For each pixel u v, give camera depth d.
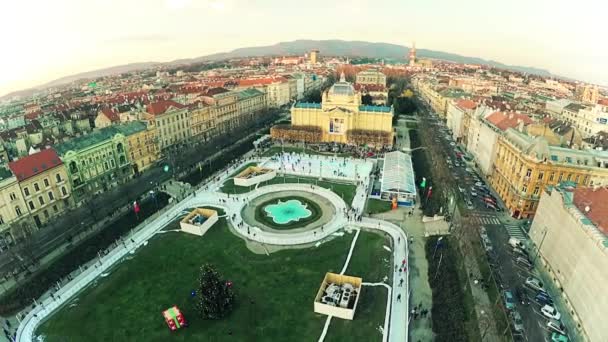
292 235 108.12
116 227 110.06
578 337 69.38
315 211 123.19
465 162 173.25
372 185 145.75
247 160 174.25
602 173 104.69
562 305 77.81
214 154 182.62
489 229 109.81
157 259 96.56
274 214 121.44
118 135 145.25
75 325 74.56
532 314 76.38
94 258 97.62
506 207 124.56
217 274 75.88
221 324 74.19
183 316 76.31
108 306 79.75
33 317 76.62
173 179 150.50
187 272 91.31
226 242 104.62
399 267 92.81
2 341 71.62
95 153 135.12
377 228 112.31
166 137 175.38
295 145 197.88
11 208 104.50
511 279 87.25
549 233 89.69
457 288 81.38
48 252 99.19
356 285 83.94
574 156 108.44
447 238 103.31
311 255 98.12
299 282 87.25
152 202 127.62
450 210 119.19
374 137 191.50
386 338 70.56
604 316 62.28
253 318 75.75
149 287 85.81
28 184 109.25
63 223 111.31
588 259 70.38
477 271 89.31
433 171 151.50
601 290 64.50
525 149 113.50
